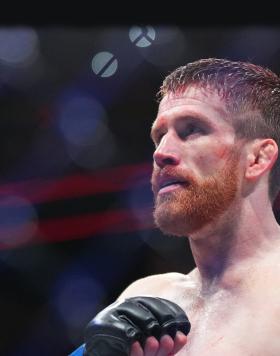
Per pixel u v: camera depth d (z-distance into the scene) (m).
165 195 3.06
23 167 7.88
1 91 7.68
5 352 7.66
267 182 3.16
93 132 7.80
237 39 7.38
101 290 7.87
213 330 2.91
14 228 7.87
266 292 2.90
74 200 7.88
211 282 3.14
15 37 7.48
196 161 3.05
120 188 7.88
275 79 3.30
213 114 3.10
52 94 7.74
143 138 7.84
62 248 7.93
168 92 3.28
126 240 7.86
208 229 3.08
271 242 3.10
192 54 7.47
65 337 7.75
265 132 3.16
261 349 2.71
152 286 3.41
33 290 7.86
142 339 2.67
